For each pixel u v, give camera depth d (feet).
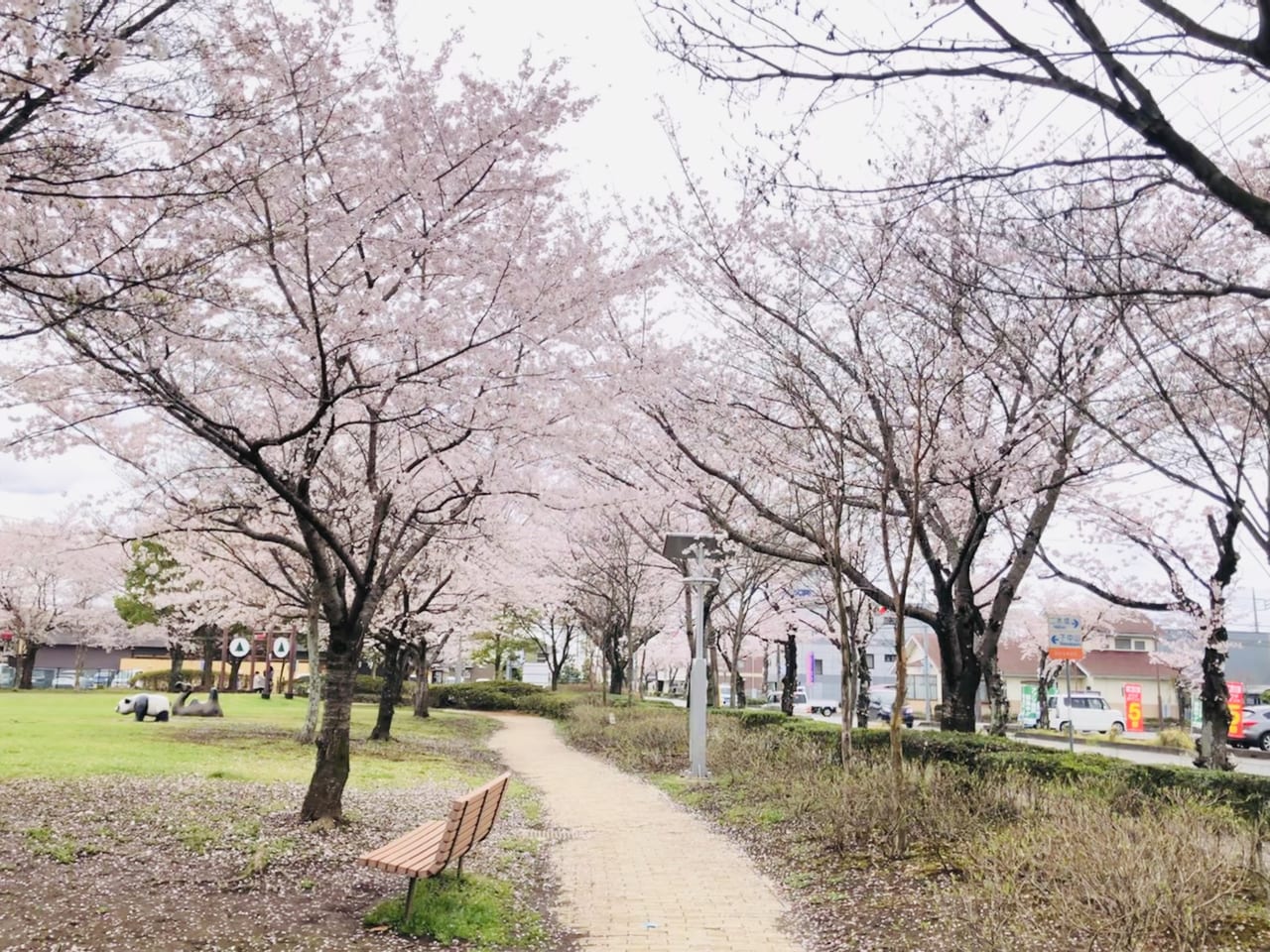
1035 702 131.95
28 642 122.72
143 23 15.11
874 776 28.14
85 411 26.66
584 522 52.85
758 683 195.93
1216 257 23.62
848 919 18.98
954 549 37.60
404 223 24.04
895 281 28.27
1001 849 19.65
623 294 27.99
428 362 24.56
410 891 17.76
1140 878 16.07
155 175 17.16
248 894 19.30
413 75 22.91
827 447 32.76
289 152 19.65
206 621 75.20
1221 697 37.19
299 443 28.12
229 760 42.16
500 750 64.59
